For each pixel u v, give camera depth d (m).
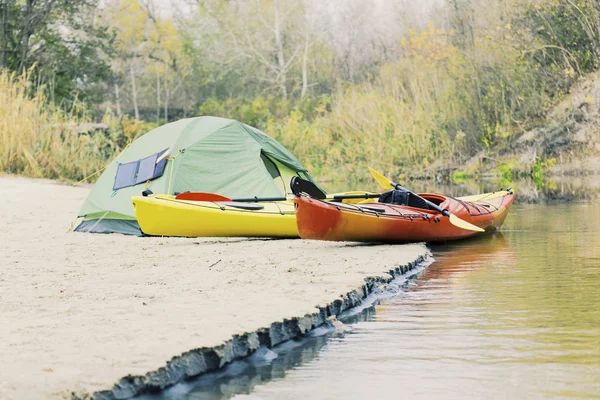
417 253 8.72
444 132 26.66
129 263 8.10
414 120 27.16
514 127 26.39
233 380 4.42
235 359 4.69
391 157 26.56
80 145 22.33
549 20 27.09
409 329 5.48
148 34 52.19
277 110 41.59
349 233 9.39
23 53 32.62
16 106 21.00
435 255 9.21
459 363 4.64
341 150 28.06
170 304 5.77
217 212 10.23
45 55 34.31
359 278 6.81
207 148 11.88
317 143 28.81
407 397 4.09
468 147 26.48
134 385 3.98
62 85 34.22
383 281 7.02
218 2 49.94
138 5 50.09
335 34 47.03
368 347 5.05
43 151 21.23
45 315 5.43
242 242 9.99
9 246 9.62
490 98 26.77
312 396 4.14
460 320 5.72
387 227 9.52
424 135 26.66
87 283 6.83
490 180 22.89
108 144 25.02
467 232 10.65
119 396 3.89
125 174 11.79
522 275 7.65
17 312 5.55
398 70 31.45
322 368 4.62
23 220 12.70
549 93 26.78
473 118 26.81
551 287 6.96
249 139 12.21
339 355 4.89
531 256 8.92
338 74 45.66
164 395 4.13
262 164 11.91
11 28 32.88
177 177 11.44
